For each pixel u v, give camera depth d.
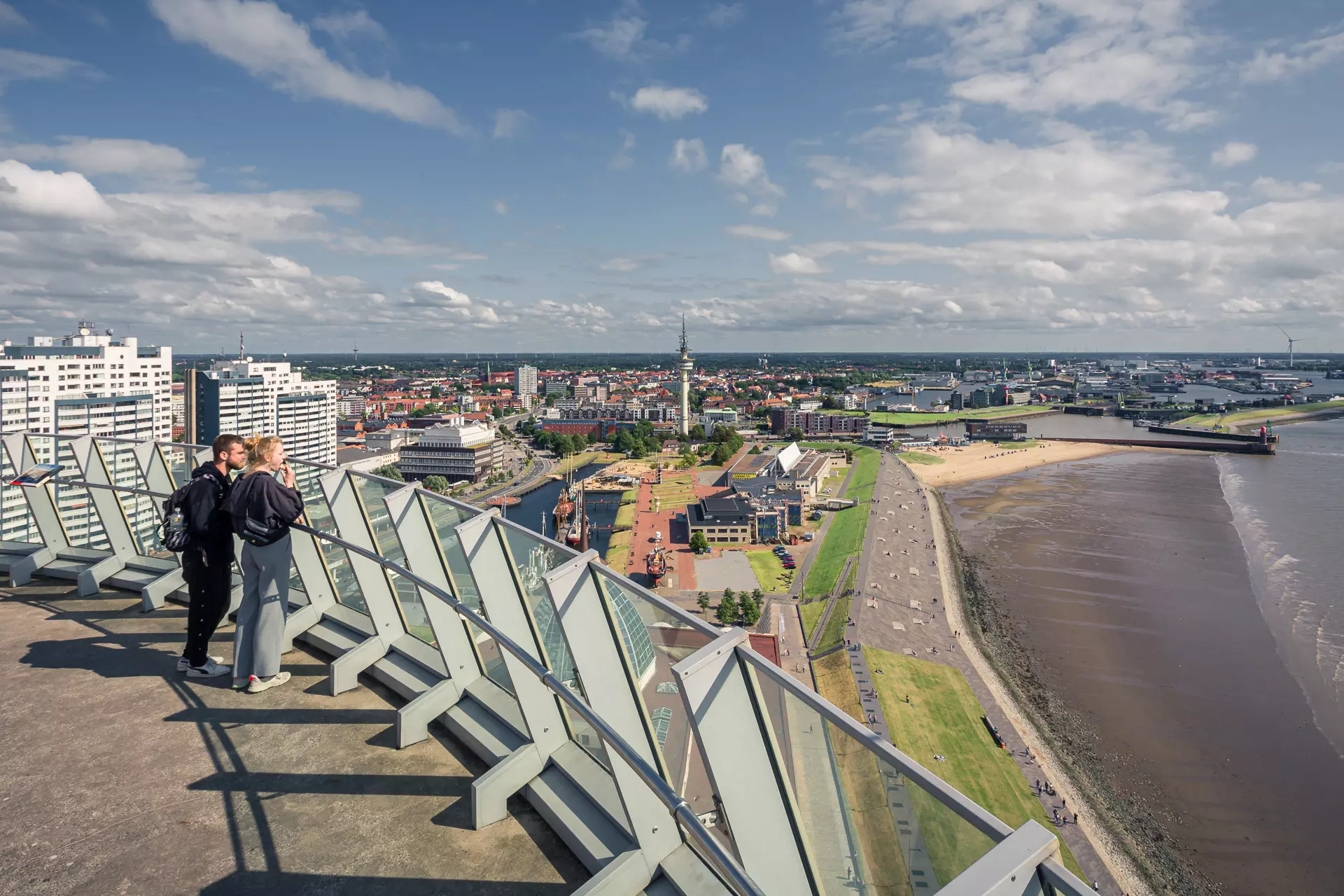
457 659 6.54
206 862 4.70
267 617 7.06
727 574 100.88
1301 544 104.06
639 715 4.82
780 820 3.53
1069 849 41.16
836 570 98.00
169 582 9.72
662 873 4.59
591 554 4.84
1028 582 91.06
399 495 6.75
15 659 7.88
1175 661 65.25
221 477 7.52
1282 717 54.72
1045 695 59.81
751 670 3.65
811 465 176.25
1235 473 175.50
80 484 10.48
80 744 6.13
